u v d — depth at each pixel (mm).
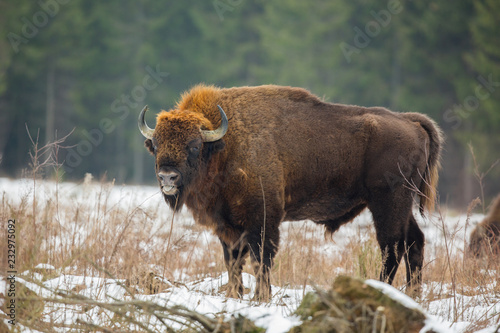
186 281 25094
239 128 26422
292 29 136375
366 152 27391
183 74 143000
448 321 18938
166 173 24484
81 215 29703
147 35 145000
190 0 148000
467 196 103938
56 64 134125
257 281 22906
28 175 25125
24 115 134500
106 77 144000
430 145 28750
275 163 26078
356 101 125812
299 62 127750
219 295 23156
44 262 23297
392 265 26281
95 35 144375
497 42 108500
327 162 27328
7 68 129375
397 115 28656
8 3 125688
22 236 21234
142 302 15586
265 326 15258
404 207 27156
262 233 25281
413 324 14758
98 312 18047
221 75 139750
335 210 28469
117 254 23750
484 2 113188
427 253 30188
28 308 17250
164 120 25500
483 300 22359
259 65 144875
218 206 25938
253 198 25500
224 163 26141
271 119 26875
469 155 104375
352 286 15266
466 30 116500
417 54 118938
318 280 25344
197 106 27031
